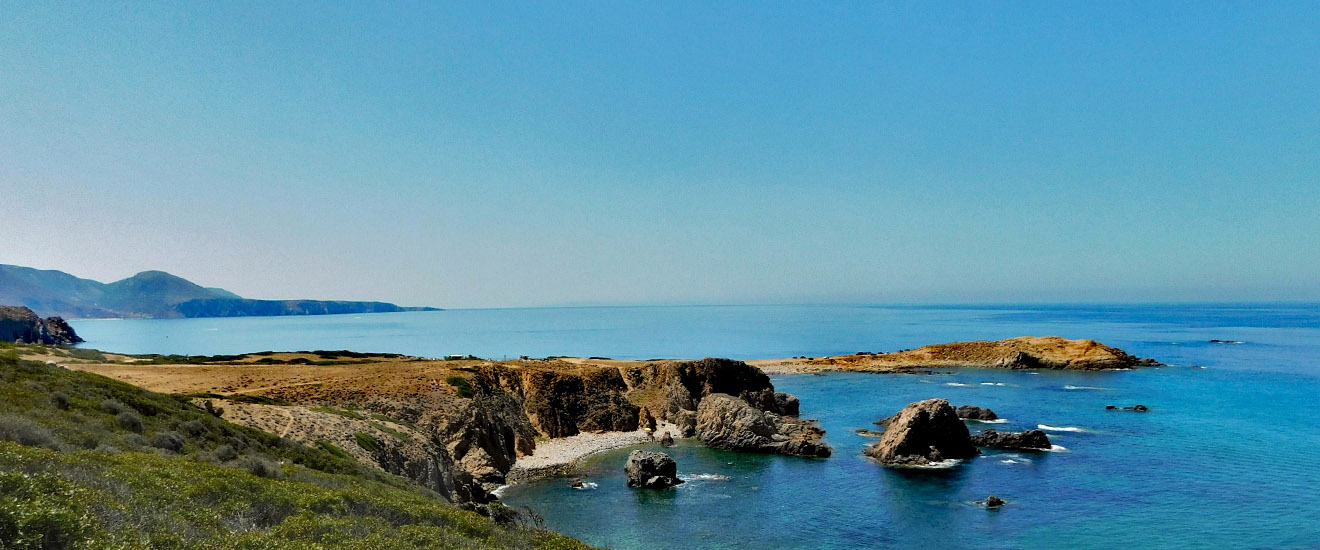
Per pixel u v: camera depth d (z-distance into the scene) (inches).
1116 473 2787.9
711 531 2225.6
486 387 3855.8
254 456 1300.4
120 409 1317.7
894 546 2058.3
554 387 4183.1
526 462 3280.0
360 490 1159.0
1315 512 2261.3
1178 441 3368.6
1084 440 3432.6
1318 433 3516.2
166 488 724.7
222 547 609.6
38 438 847.1
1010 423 3929.6
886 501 2501.2
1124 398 4884.4
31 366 1418.6
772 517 2356.1
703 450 3555.6
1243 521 2188.7
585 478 2957.7
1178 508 2329.0
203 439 1391.5
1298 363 7165.4
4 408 1045.8
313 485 1029.2
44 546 471.2
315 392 3193.9
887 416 4416.8
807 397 5344.5
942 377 6491.1
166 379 3179.1
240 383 3270.2
